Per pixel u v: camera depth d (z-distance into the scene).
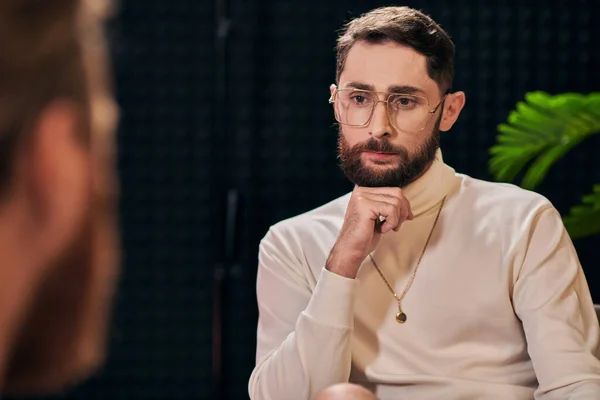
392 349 2.28
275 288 2.46
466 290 2.28
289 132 4.79
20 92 0.39
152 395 4.87
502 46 4.75
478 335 2.27
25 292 0.40
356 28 2.37
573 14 4.74
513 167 3.53
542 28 4.75
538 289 2.21
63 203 0.40
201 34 4.80
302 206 4.80
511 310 2.26
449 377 2.23
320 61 4.78
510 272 2.27
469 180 2.47
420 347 2.26
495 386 2.21
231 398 4.73
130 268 4.86
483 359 2.24
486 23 4.75
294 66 4.78
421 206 2.36
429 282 2.31
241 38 4.75
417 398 2.23
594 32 4.75
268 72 4.79
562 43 4.75
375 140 2.29
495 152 3.54
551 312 2.18
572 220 3.44
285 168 4.80
